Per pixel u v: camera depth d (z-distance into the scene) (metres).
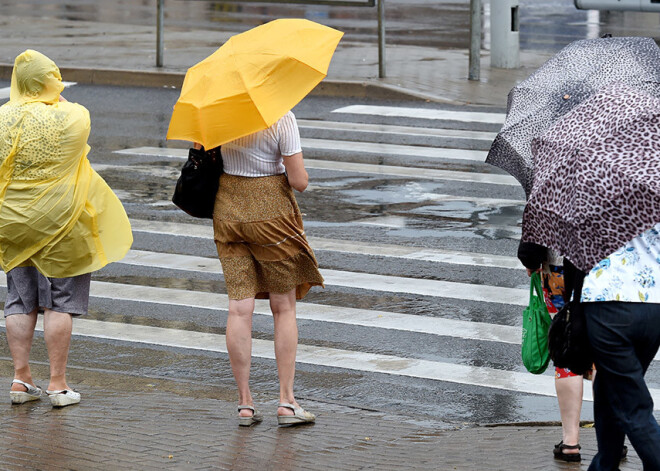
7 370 18.84
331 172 33.81
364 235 27.25
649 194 10.92
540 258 13.05
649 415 11.56
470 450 14.16
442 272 24.33
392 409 17.08
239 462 13.59
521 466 13.28
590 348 11.73
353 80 46.69
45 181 15.61
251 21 67.88
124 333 20.91
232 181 15.10
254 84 14.47
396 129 39.81
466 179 32.81
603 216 11.13
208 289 23.59
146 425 15.32
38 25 65.31
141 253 26.19
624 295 11.25
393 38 60.03
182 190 15.27
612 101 11.63
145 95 47.09
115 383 18.14
